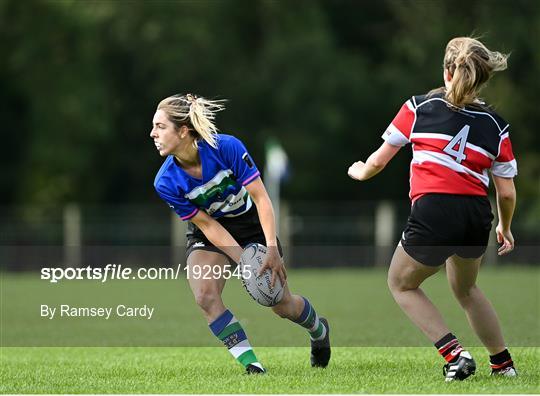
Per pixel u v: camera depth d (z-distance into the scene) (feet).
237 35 347.56
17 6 330.13
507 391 62.64
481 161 66.74
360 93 336.70
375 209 266.16
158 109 70.74
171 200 72.84
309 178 338.54
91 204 348.59
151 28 333.62
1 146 343.26
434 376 70.95
